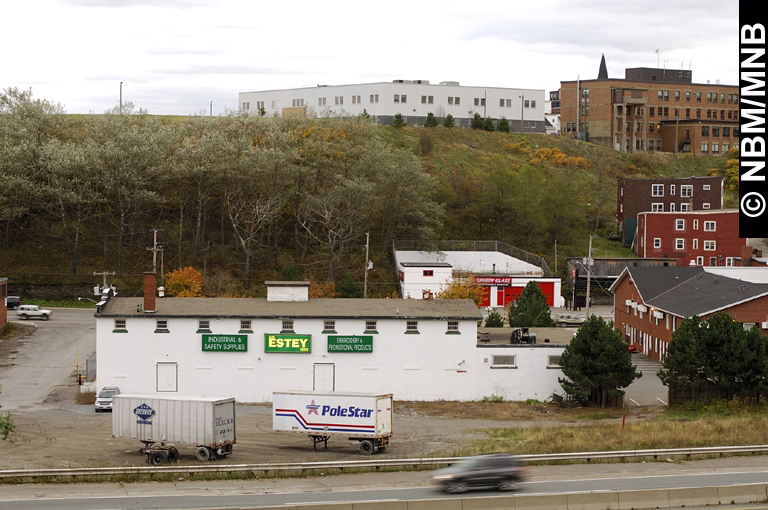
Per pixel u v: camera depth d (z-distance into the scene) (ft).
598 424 169.58
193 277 284.20
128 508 102.53
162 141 335.06
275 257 341.82
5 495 110.83
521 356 198.70
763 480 118.93
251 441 157.99
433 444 152.87
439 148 490.08
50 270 322.34
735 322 187.93
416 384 197.88
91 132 352.49
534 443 145.89
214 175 335.67
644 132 572.92
